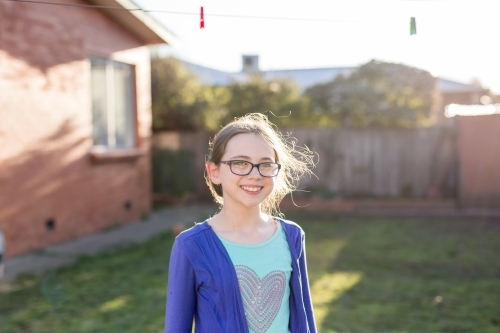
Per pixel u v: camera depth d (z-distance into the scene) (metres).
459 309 4.94
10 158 7.20
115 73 9.95
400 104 13.49
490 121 11.09
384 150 12.20
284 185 2.20
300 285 1.96
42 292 5.60
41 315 4.85
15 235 7.32
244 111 14.96
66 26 8.27
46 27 7.82
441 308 4.97
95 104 9.36
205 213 11.40
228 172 1.90
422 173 12.02
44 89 7.82
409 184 12.11
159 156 13.26
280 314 1.87
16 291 5.63
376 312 4.85
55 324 4.61
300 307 1.95
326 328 4.43
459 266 6.63
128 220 10.29
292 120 14.80
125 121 10.33
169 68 14.37
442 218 10.43
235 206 1.91
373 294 5.42
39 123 7.73
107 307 5.08
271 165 1.92
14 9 7.17
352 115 14.03
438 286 5.71
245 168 1.88
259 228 1.96
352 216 10.80
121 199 10.05
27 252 7.55
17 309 5.03
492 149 11.12
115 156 9.56
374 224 9.81
